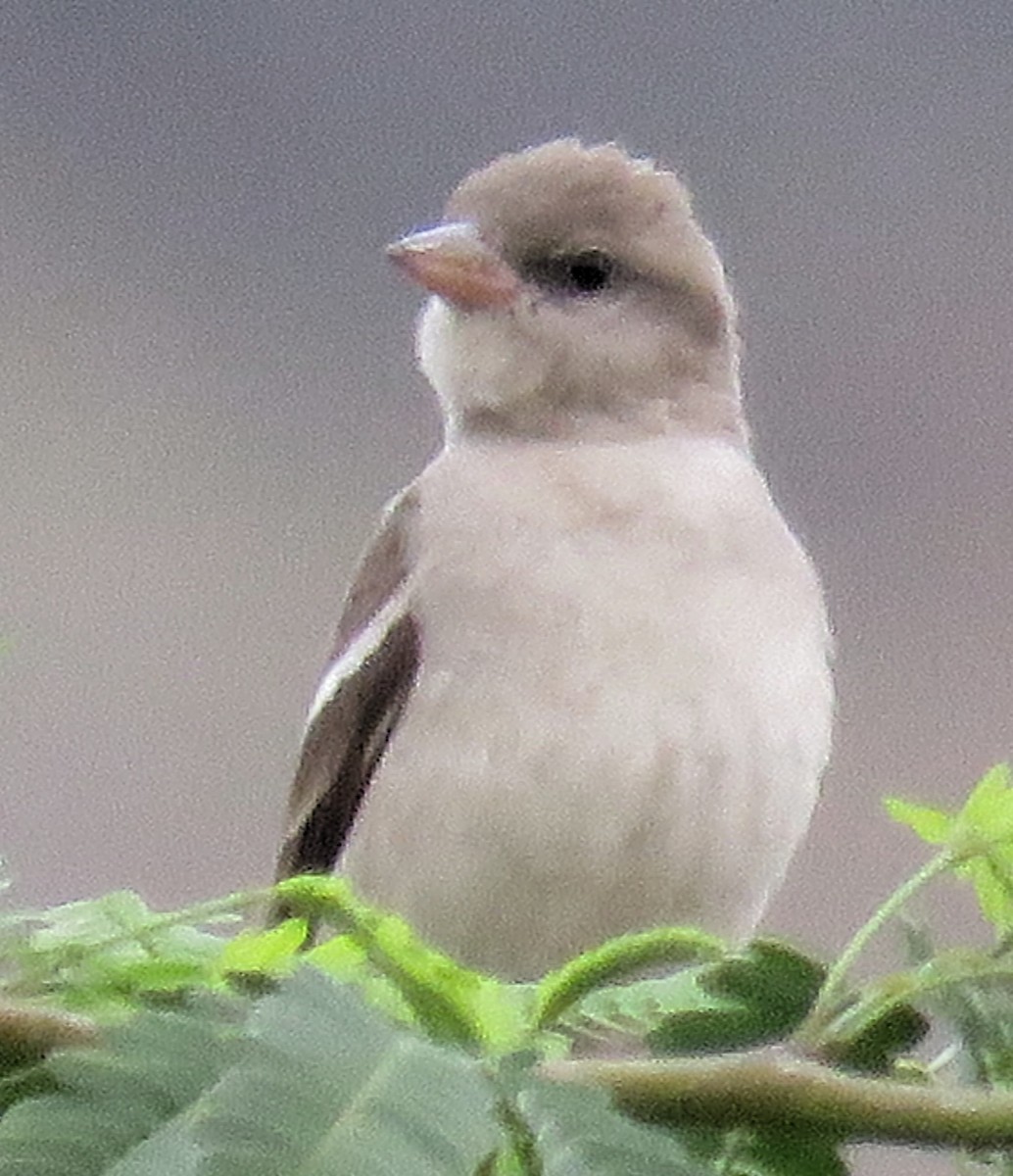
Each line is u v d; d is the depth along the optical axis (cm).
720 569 224
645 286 227
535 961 224
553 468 225
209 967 203
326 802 226
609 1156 159
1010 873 215
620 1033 212
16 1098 182
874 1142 194
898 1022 212
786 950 215
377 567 226
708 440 226
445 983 197
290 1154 151
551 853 224
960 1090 194
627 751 223
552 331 226
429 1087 157
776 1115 192
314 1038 158
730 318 227
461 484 225
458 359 227
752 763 224
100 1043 163
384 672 225
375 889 224
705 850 223
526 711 224
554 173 227
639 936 209
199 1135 152
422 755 224
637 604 224
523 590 224
